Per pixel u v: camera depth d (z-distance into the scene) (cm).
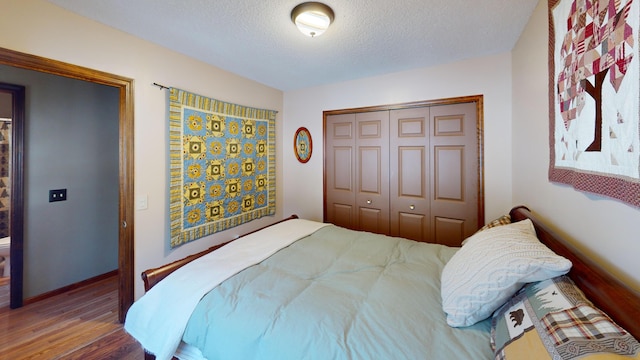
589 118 86
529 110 164
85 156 254
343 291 117
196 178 232
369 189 286
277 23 171
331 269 141
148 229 201
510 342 73
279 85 312
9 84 207
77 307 213
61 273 239
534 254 85
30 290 220
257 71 263
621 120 70
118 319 194
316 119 316
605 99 77
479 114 226
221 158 255
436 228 252
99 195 265
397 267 141
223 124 256
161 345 109
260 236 188
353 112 290
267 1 147
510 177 217
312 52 216
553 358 57
